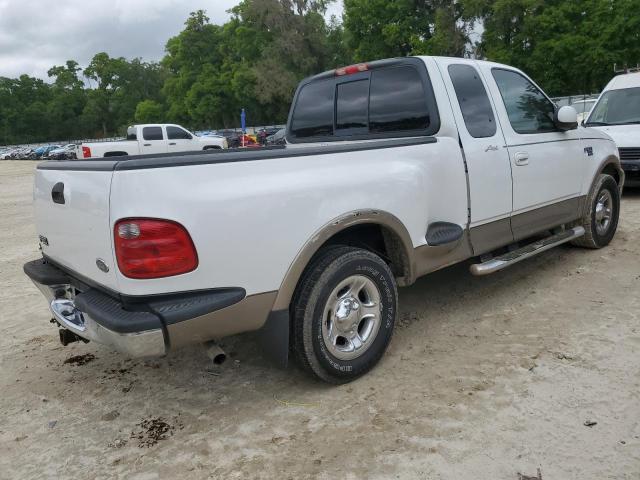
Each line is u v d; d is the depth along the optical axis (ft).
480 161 13.30
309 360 10.32
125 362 12.97
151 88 331.98
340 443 9.16
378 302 11.26
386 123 13.99
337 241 11.33
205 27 222.48
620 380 10.41
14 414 10.89
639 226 21.91
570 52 104.88
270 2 174.29
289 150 9.90
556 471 8.13
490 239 13.96
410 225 11.63
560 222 16.55
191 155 9.30
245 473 8.60
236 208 9.01
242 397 10.97
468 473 8.21
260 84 177.99
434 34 129.29
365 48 142.10
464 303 15.05
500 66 15.02
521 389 10.36
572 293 15.10
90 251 9.34
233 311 9.24
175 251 8.52
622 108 30.35
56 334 15.07
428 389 10.62
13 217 39.75
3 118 336.90
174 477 8.64
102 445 9.66
